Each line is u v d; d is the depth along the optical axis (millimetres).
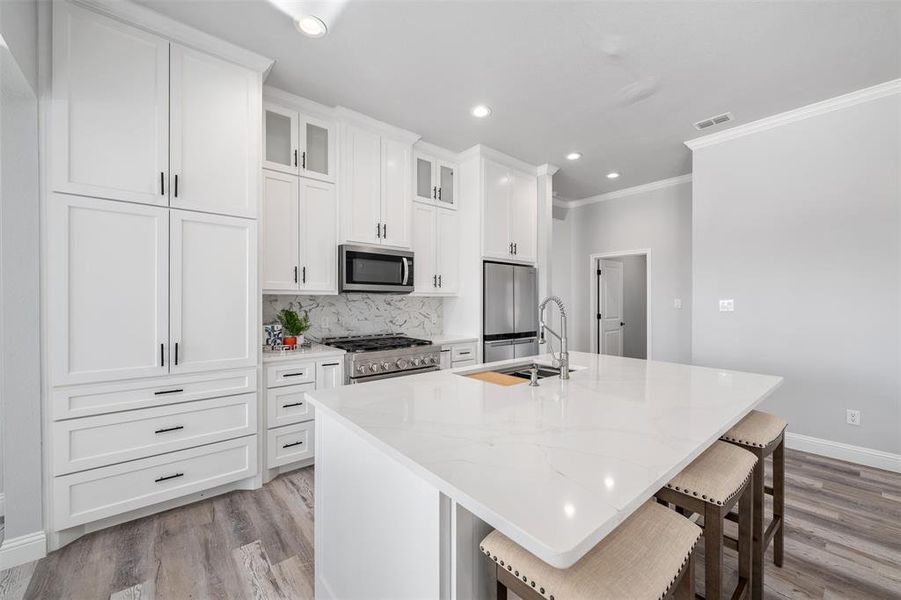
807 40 2193
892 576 1685
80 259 1845
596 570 822
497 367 2207
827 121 2910
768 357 3189
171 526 2006
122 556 1772
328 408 1377
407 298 3947
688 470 1260
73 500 1838
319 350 2842
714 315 3463
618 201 5289
